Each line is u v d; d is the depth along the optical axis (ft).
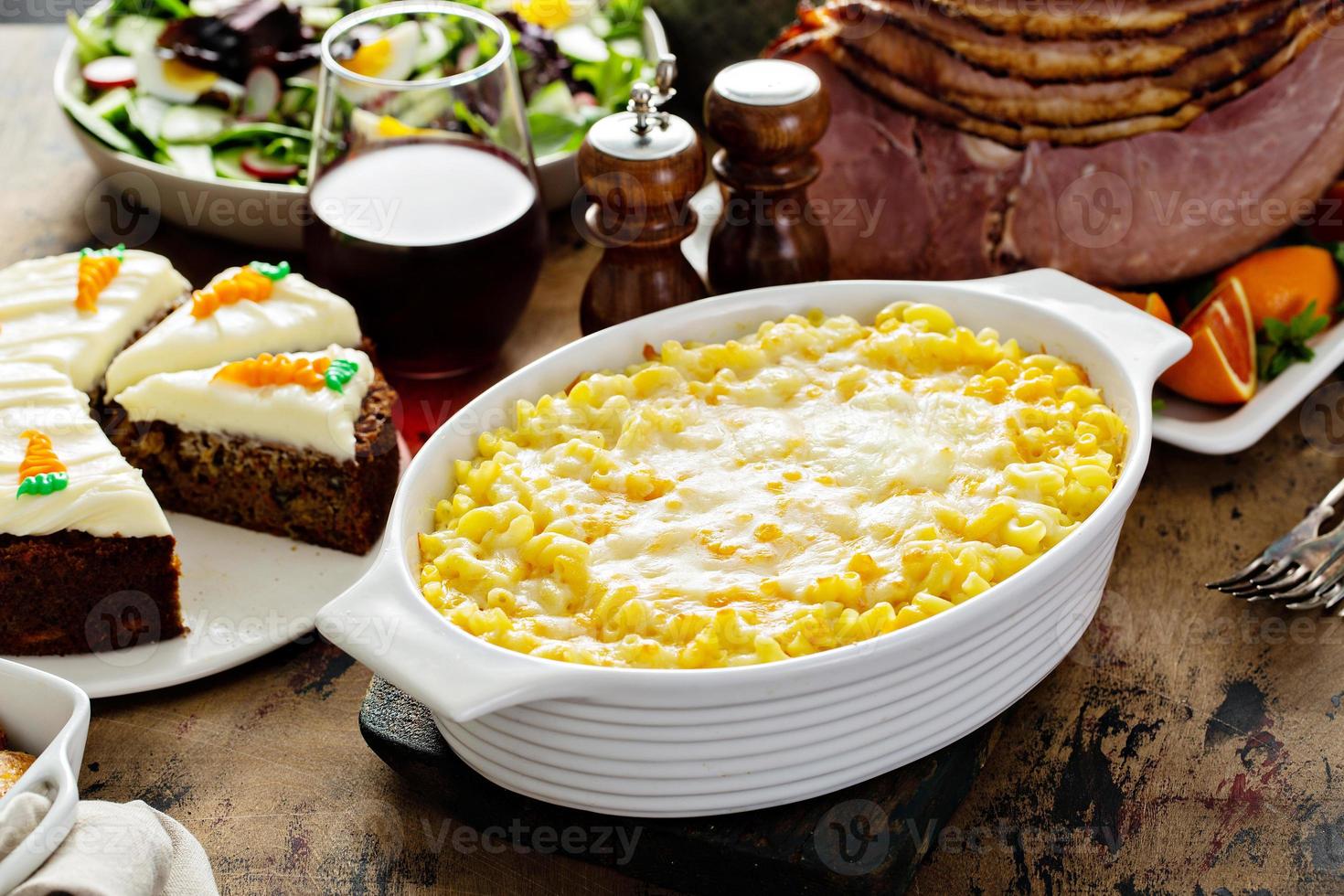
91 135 4.09
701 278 3.89
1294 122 3.83
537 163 4.06
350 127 3.79
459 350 3.86
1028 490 3.30
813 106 3.70
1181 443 3.67
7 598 3.48
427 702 3.05
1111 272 3.94
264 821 3.33
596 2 4.40
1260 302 3.81
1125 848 3.29
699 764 3.14
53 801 3.11
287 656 3.53
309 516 3.67
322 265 3.82
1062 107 3.85
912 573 3.23
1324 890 3.24
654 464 3.38
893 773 3.27
